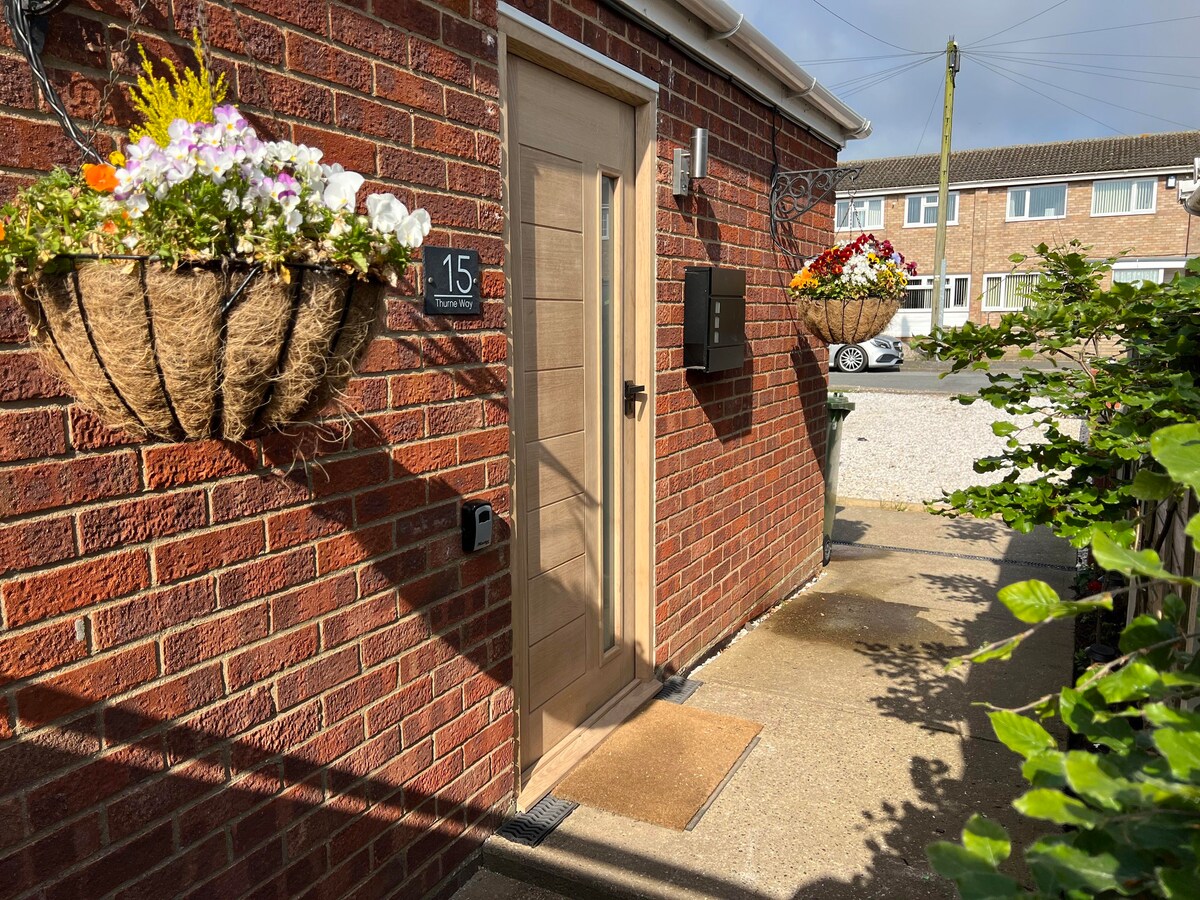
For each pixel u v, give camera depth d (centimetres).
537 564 323
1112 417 246
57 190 140
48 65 158
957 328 260
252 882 207
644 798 312
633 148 372
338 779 229
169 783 186
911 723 375
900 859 280
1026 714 381
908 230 2773
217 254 133
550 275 321
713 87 424
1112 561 89
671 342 399
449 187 252
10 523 156
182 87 171
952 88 2239
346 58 217
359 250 146
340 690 228
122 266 127
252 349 138
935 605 536
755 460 503
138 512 177
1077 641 469
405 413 242
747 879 270
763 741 359
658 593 403
